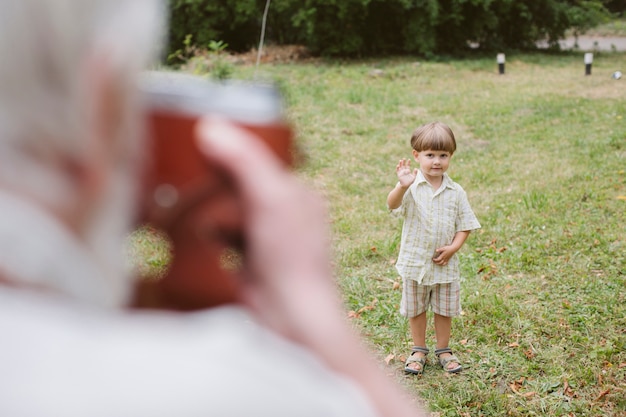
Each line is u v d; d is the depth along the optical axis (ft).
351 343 1.57
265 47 60.75
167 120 1.58
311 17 55.06
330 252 1.62
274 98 1.66
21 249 1.29
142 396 1.25
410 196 13.76
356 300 17.16
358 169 29.09
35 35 1.31
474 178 27.32
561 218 22.33
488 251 19.86
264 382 1.33
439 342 14.32
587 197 24.27
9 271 1.29
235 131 1.60
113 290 1.43
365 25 57.21
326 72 50.14
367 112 38.81
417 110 39.55
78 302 1.35
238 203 1.59
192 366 1.30
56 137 1.35
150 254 7.09
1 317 1.26
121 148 1.45
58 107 1.34
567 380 13.53
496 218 22.59
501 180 26.89
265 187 1.57
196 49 53.01
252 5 56.44
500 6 59.31
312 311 1.53
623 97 41.52
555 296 17.10
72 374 1.25
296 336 1.54
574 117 36.70
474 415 12.71
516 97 42.09
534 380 13.69
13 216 1.30
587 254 19.52
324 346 1.53
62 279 1.33
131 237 1.70
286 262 1.55
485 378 13.87
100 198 1.41
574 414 12.59
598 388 13.28
